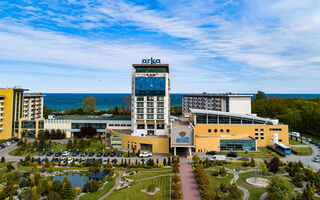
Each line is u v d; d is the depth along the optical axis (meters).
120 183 61.38
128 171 70.50
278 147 93.44
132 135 98.56
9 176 61.69
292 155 86.75
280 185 46.38
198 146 92.12
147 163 76.50
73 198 50.16
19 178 63.12
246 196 51.12
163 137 94.56
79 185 60.62
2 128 113.50
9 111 115.31
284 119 144.88
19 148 97.50
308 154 87.44
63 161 80.25
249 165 73.25
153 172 69.69
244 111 133.50
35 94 147.38
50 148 97.56
